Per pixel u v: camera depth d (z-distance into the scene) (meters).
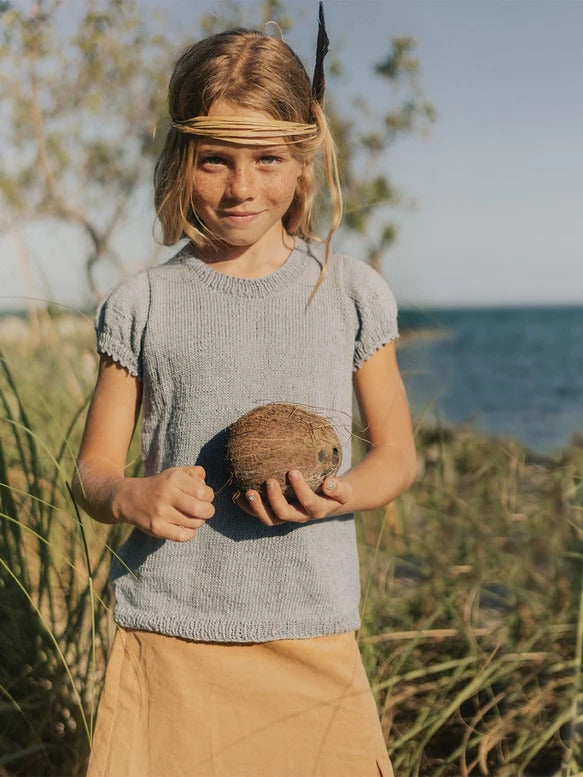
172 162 1.27
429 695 1.70
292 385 1.27
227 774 1.24
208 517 1.17
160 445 1.28
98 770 1.25
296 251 1.33
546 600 1.91
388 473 1.29
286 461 1.15
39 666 1.53
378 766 1.26
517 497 2.24
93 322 1.33
